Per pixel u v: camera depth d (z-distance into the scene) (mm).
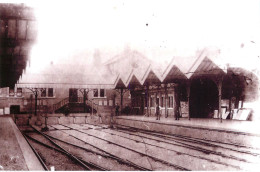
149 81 28562
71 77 40469
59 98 41344
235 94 24641
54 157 12648
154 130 23641
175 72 24047
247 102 23359
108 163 11211
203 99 28719
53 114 37125
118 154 13180
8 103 38844
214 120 23281
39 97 40438
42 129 25047
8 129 19188
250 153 12250
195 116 28672
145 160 11688
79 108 41406
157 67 25953
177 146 15344
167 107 31031
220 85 21234
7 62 13789
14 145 12148
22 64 14438
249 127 16438
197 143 16062
